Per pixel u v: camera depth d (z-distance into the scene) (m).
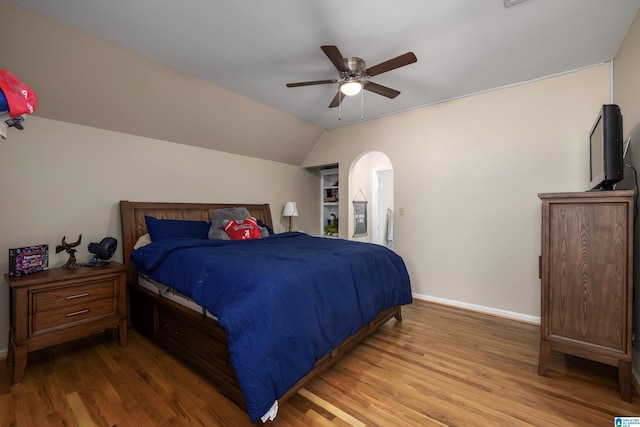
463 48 2.21
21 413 1.52
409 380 1.83
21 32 1.88
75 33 2.00
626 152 2.04
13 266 1.99
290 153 4.54
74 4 1.72
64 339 1.99
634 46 1.91
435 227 3.38
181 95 2.84
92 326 2.13
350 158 4.23
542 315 1.86
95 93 2.44
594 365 1.99
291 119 3.87
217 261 1.93
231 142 3.76
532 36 2.06
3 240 2.18
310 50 2.24
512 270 2.90
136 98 2.65
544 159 2.73
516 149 2.87
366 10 1.78
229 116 3.36
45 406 1.58
